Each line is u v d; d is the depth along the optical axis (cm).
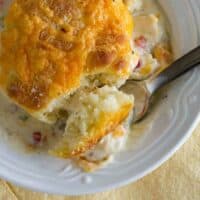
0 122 28
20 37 26
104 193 31
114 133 27
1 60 27
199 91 27
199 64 28
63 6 26
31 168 27
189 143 31
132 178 27
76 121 27
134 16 30
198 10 28
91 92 27
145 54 29
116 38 26
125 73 27
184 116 27
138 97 29
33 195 30
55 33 26
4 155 28
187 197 31
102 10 26
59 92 26
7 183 30
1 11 29
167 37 29
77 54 26
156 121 28
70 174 27
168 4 29
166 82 28
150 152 27
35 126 28
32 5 27
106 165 27
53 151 27
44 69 26
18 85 26
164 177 31
